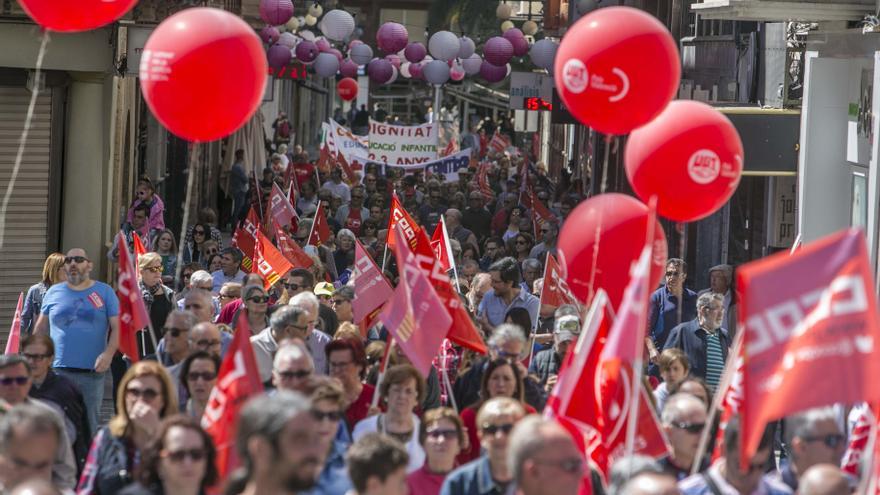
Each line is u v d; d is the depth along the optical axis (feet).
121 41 146.10
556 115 236.22
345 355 75.05
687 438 61.11
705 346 97.60
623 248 71.20
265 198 217.15
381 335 100.73
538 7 478.59
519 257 153.58
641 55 66.23
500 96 510.17
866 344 49.85
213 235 152.97
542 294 104.06
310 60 265.95
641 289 54.29
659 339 108.78
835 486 48.42
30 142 144.36
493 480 58.13
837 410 69.92
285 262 121.70
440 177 259.39
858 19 111.45
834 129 115.55
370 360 83.15
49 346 76.07
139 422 60.95
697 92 177.27
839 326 49.83
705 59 173.68
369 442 51.52
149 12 140.56
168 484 52.42
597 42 66.54
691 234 174.40
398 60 305.94
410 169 274.57
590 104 67.67
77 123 146.92
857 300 49.85
